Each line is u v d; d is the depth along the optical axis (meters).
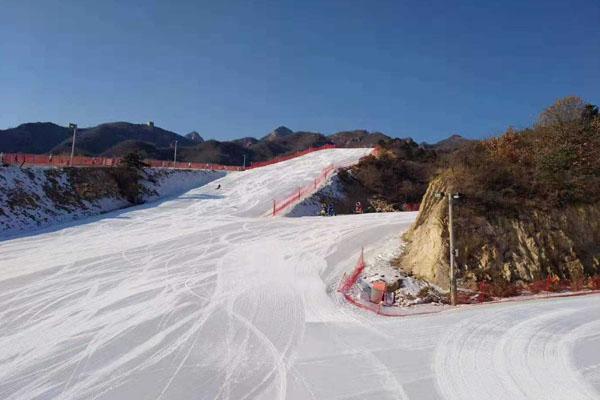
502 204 19.70
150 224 30.58
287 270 19.80
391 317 14.38
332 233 27.44
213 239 26.14
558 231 19.09
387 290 17.28
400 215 33.59
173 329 12.74
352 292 17.03
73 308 14.57
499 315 14.34
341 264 21.03
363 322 13.69
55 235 26.78
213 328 12.84
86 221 31.06
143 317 13.74
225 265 20.52
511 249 18.58
